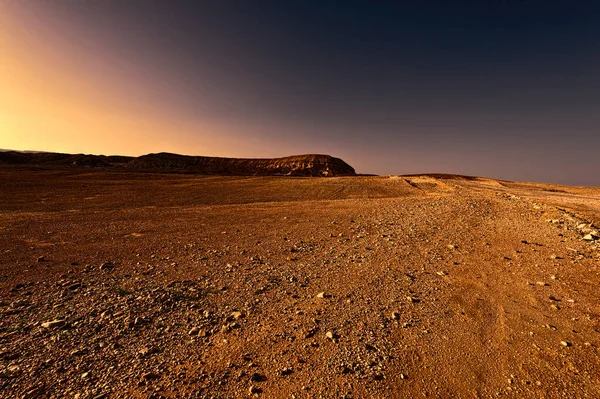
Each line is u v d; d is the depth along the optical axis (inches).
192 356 173.3
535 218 492.4
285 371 160.6
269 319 215.8
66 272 309.0
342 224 544.7
